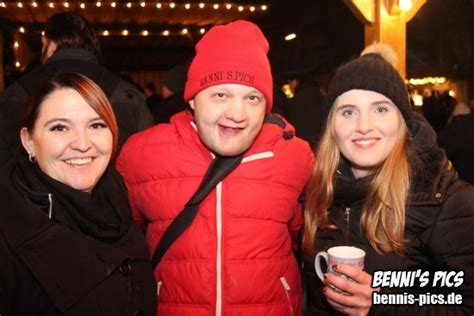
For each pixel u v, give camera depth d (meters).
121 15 6.64
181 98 3.68
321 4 11.66
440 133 3.52
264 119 1.74
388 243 1.42
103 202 1.42
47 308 1.22
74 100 1.28
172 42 9.26
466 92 10.95
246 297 1.54
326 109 1.55
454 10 10.76
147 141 1.69
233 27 1.60
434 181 1.38
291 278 1.66
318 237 1.57
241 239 1.56
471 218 1.31
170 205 1.61
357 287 1.31
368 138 1.44
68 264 1.23
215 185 1.58
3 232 1.20
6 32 7.34
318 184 1.57
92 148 1.32
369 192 1.46
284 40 13.18
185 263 1.57
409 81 11.94
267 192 1.61
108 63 11.12
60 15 2.25
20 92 2.07
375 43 1.67
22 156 1.32
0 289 1.19
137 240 1.46
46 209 1.27
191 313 1.55
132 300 1.35
